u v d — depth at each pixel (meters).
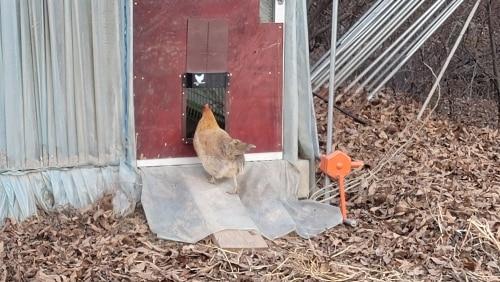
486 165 6.28
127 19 5.08
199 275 4.59
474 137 6.88
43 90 5.08
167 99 5.25
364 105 7.00
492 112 7.58
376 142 6.48
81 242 4.86
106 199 5.19
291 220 5.16
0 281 4.49
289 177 5.45
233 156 5.09
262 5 5.37
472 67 7.81
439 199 5.52
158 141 5.28
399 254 4.89
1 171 5.08
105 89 5.16
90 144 5.20
